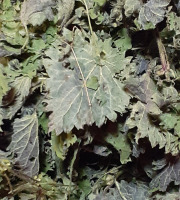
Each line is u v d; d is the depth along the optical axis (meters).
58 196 0.32
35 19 0.28
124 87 0.27
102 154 0.31
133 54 0.31
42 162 0.32
